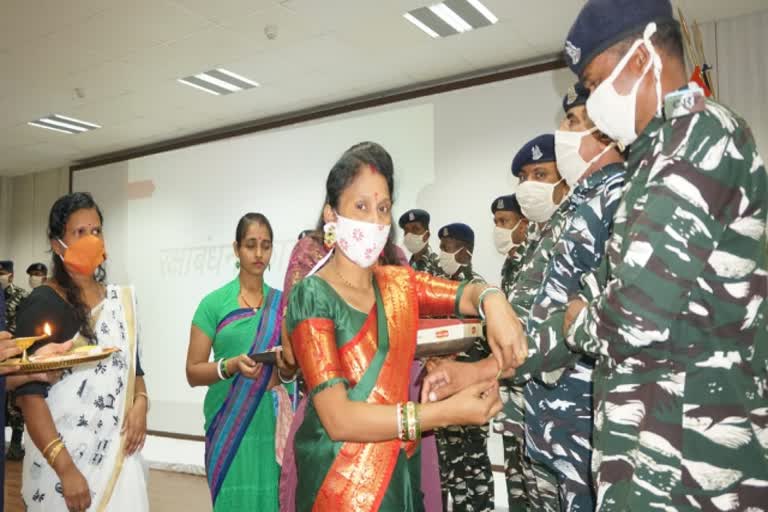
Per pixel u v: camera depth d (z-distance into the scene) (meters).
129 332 1.84
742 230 0.98
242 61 5.41
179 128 7.39
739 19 4.59
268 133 7.00
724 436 0.96
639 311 0.96
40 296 1.68
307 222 6.64
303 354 0.99
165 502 4.29
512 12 4.51
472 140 5.64
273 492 2.23
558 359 1.30
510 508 2.72
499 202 3.31
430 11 4.50
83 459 1.69
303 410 1.23
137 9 4.47
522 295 1.68
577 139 1.56
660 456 0.98
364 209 1.05
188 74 5.70
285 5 4.41
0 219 9.73
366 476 0.99
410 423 0.92
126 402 1.80
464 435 2.99
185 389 7.48
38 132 7.50
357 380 1.01
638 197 1.06
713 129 0.98
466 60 5.40
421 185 5.87
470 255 3.63
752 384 0.99
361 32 4.84
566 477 1.40
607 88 1.15
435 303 1.13
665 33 1.11
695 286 0.98
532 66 5.39
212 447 2.28
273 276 6.84
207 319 2.44
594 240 1.38
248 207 7.12
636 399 1.02
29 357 1.45
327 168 6.52
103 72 5.65
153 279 7.93
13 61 5.37
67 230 1.72
